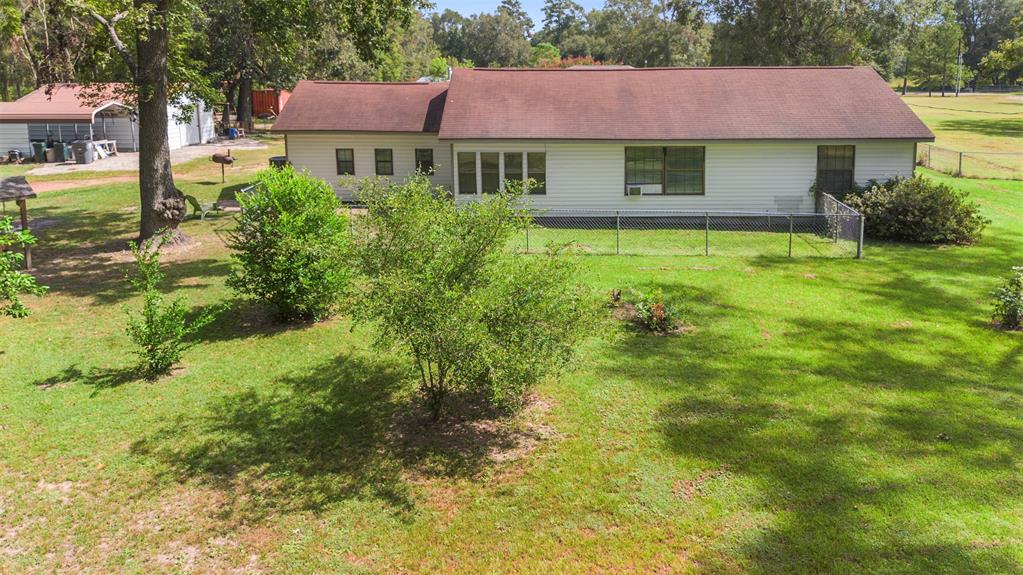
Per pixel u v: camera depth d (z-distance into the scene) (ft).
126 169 122.42
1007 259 65.57
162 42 67.00
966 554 22.81
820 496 26.35
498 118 82.23
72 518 25.79
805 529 24.36
